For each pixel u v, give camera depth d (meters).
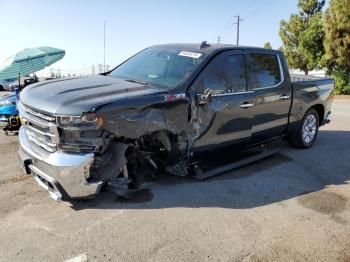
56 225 3.74
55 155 3.77
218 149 5.12
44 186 4.00
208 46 5.27
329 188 5.05
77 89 4.23
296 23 29.75
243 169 5.69
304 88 6.58
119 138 4.10
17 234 3.56
